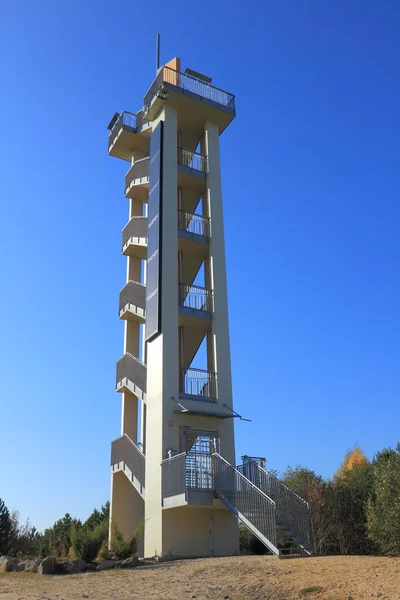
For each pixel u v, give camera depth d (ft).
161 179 86.38
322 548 74.74
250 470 65.92
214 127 96.32
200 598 38.17
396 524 50.60
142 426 84.53
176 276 81.51
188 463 67.26
